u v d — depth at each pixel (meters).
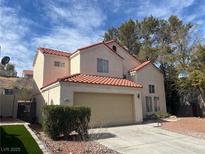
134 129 17.39
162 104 29.00
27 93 29.45
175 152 10.65
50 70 23.28
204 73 27.28
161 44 36.91
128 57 29.47
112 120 19.94
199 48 28.72
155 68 29.50
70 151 9.81
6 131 12.69
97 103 19.34
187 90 30.50
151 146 11.79
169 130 16.89
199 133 15.41
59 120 12.62
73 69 23.62
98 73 23.53
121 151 10.68
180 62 31.27
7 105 24.08
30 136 11.70
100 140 13.04
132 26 40.59
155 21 39.53
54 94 18.52
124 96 21.48
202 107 30.11
